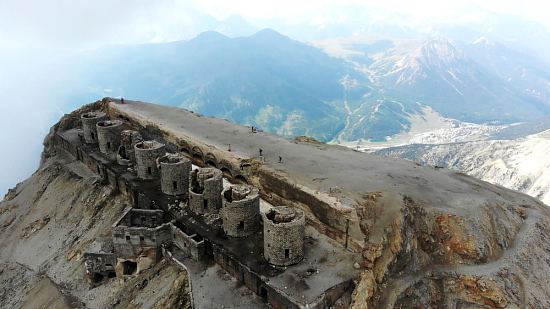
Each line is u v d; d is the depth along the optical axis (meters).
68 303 46.84
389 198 42.78
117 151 67.56
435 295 38.88
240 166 55.62
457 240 41.41
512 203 49.53
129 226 49.53
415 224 41.69
